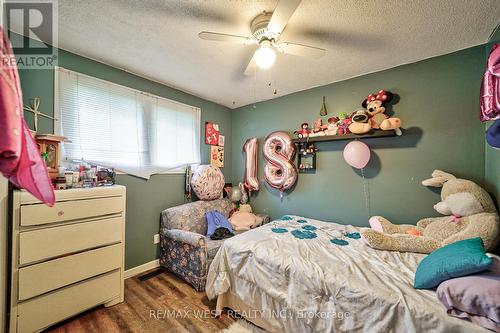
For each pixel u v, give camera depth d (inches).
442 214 72.6
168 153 103.2
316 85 101.8
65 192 58.4
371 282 45.0
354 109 91.9
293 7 43.7
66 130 72.2
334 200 97.1
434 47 69.4
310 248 62.3
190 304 70.2
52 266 55.9
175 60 79.0
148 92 95.1
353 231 79.7
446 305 35.7
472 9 51.8
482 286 33.7
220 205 114.7
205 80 96.7
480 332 31.9
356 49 70.8
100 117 80.4
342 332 43.8
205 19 57.1
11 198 51.1
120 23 58.7
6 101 23.2
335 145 96.8
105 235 66.7
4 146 22.9
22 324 51.5
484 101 42.5
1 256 48.4
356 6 51.4
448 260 39.6
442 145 73.3
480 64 67.6
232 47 70.4
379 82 85.7
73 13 54.6
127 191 87.9
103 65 81.1
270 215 120.3
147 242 94.3
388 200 83.5
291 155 105.8
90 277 63.6
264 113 124.0
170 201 104.0
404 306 38.0
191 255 80.9
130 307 68.3
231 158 140.3
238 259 62.7
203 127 121.4
